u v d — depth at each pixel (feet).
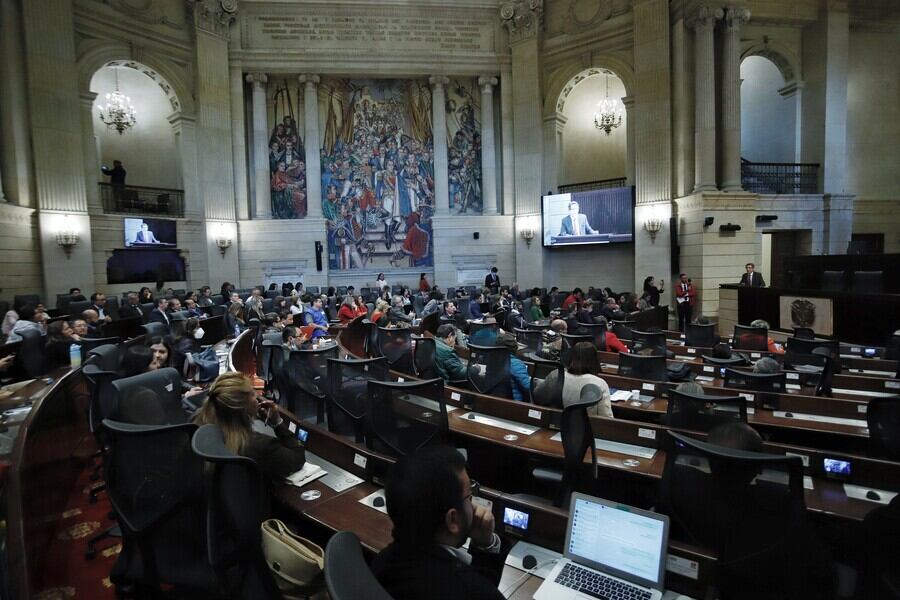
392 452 10.27
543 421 13.05
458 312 39.17
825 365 16.51
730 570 6.57
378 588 3.56
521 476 12.87
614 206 50.80
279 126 55.52
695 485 6.98
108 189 46.39
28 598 7.90
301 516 8.57
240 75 53.06
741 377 15.80
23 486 9.27
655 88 47.78
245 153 53.88
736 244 45.47
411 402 10.43
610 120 53.57
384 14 55.26
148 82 53.62
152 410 10.70
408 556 4.35
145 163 54.13
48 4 39.68
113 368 17.84
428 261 58.70
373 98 57.47
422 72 56.18
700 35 45.27
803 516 6.41
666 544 6.51
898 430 11.49
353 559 3.83
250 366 24.94
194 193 50.52
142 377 11.18
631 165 51.62
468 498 4.68
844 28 48.80
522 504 7.68
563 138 58.54
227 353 23.88
